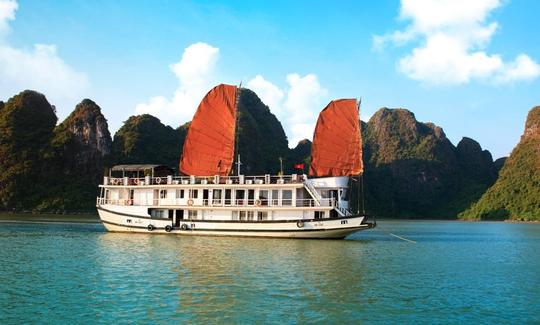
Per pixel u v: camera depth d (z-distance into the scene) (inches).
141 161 5167.3
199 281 804.0
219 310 632.4
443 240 1978.3
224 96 1706.4
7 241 1402.6
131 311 621.0
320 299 700.7
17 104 5002.5
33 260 1009.5
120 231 1632.6
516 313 657.6
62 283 775.1
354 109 1641.2
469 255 1331.2
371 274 910.4
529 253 1428.4
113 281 794.8
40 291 717.9
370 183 7824.8
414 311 653.3
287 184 1453.0
